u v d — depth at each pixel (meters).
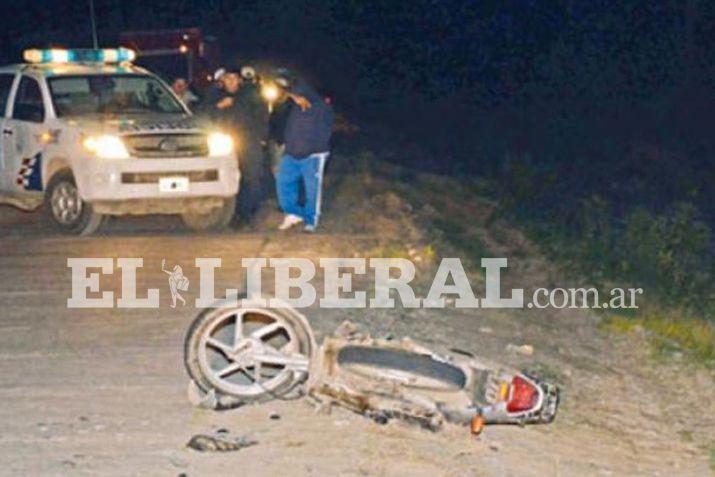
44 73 23.11
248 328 12.85
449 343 16.17
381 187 30.16
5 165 23.45
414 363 12.48
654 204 38.66
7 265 19.36
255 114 23.08
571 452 12.88
